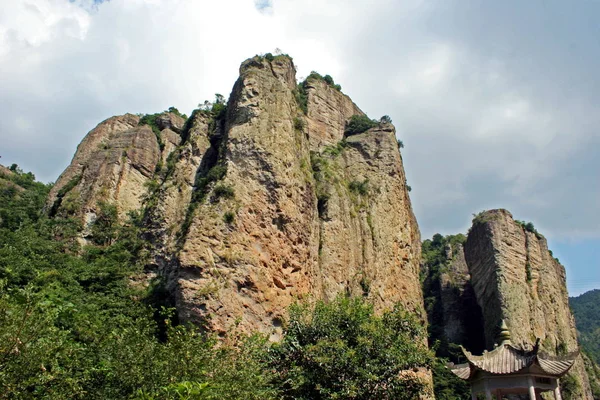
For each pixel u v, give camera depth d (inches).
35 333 698.8
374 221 2337.6
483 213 3563.0
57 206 2145.7
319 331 1097.4
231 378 822.5
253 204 1667.1
